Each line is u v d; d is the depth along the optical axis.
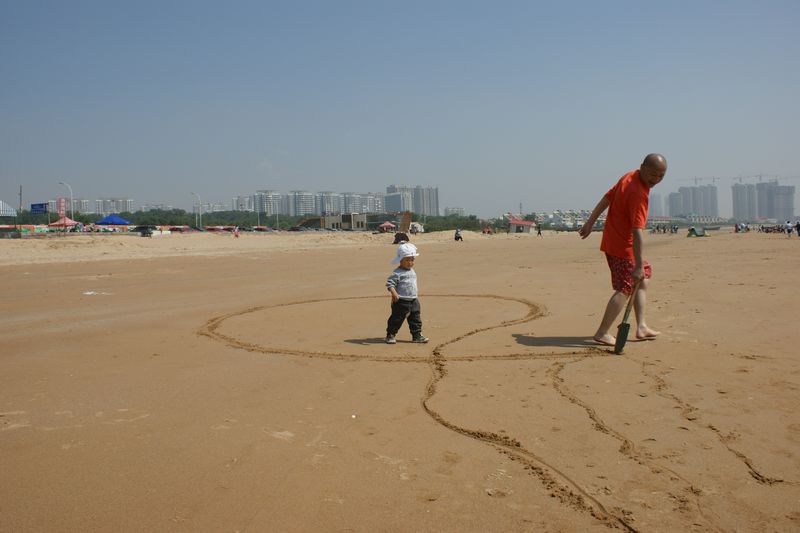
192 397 4.85
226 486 3.19
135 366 5.98
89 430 4.09
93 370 5.82
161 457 3.59
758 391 4.64
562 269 17.12
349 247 38.62
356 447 3.71
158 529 2.75
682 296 9.94
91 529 2.76
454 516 2.83
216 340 7.33
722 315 7.99
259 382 5.29
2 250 28.05
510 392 4.80
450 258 24.53
